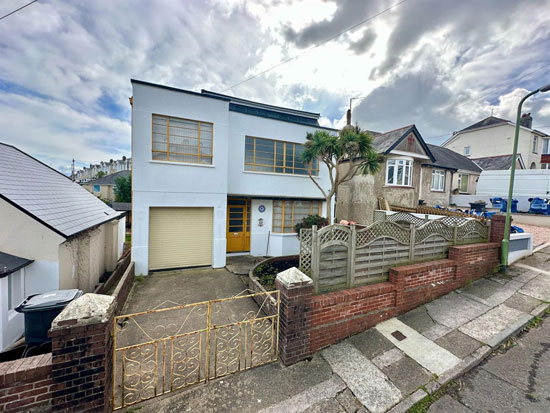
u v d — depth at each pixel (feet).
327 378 10.24
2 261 14.28
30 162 26.00
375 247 14.99
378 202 43.80
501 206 50.80
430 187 52.29
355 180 47.03
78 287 19.76
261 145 30.37
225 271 24.80
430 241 17.78
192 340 12.86
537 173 55.06
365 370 10.73
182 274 23.73
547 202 45.85
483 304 16.08
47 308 10.48
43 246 15.93
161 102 23.17
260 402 8.97
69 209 21.01
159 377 10.12
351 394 9.43
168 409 8.55
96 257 23.25
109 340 7.73
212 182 25.41
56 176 28.66
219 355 11.58
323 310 12.09
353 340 12.85
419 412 8.72
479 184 65.36
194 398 9.04
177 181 24.09
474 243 20.93
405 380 10.14
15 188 17.26
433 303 16.37
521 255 23.84
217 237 25.81
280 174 31.22
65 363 6.84
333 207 34.83
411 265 16.33
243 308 16.83
